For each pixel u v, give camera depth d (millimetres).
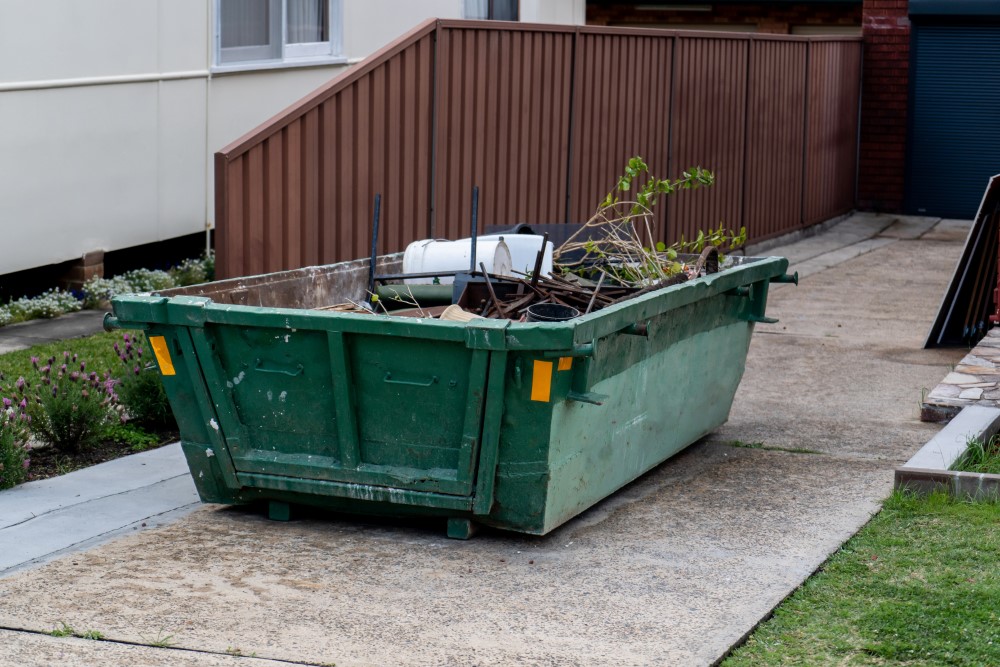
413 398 5434
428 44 9547
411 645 4484
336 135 8633
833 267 14750
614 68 12141
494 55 10312
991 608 4801
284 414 5652
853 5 19781
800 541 5633
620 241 7672
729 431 7695
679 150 13578
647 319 5898
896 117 19109
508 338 5145
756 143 15445
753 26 20422
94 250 10727
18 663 4293
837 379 9156
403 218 9453
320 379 5539
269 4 12406
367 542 5609
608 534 5742
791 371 9398
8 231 9812
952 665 4352
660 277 7289
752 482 6602
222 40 11961
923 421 7934
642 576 5199
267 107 12578
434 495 5496
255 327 5535
